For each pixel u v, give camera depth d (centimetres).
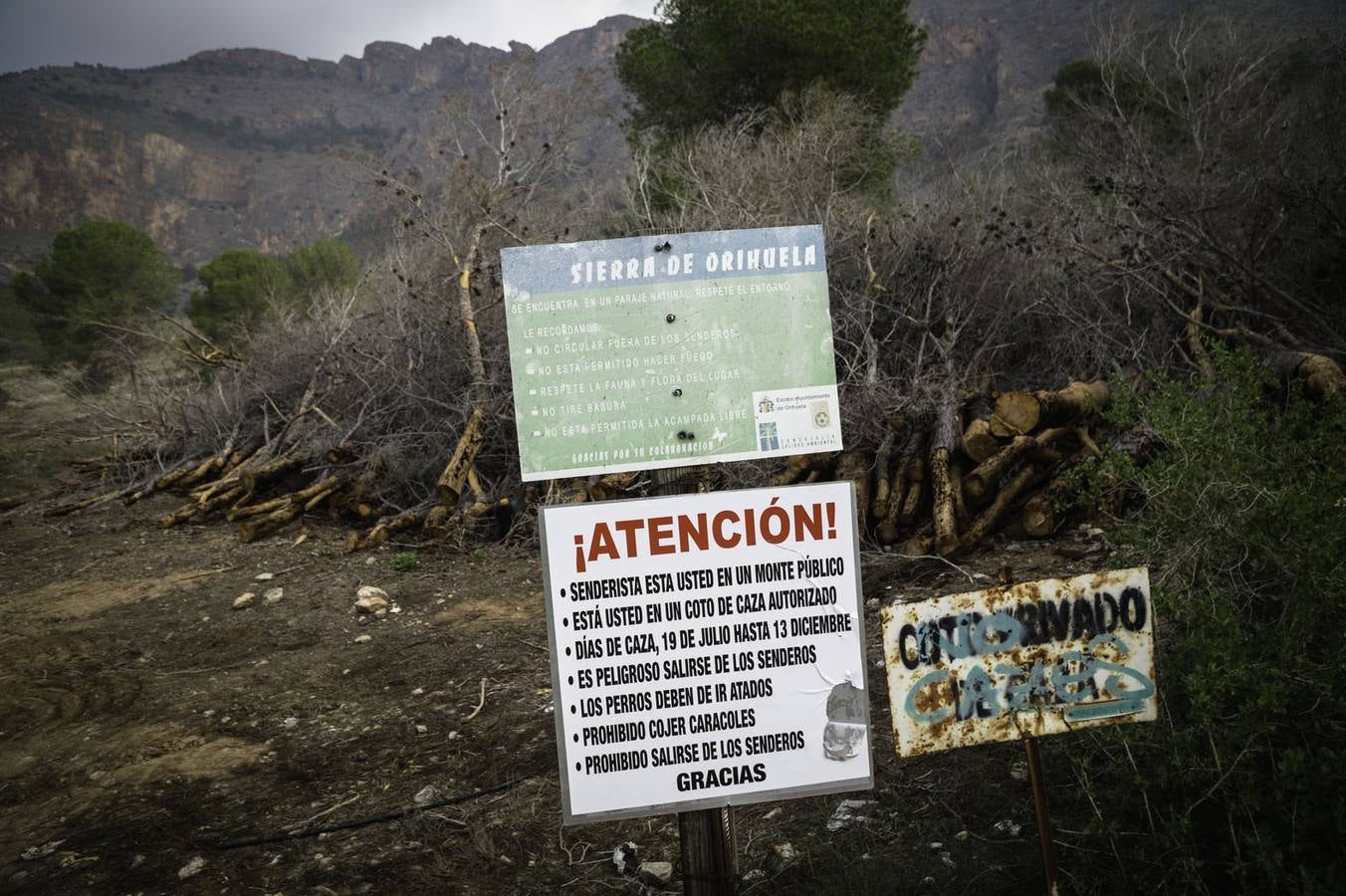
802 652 268
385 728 513
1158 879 274
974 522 671
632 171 1394
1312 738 286
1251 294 888
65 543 1067
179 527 1080
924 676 246
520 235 1241
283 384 1347
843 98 1552
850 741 269
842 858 321
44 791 486
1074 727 251
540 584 746
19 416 2156
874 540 691
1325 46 1124
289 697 575
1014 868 304
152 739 536
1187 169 1107
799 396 264
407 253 1284
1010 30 14188
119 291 3130
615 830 385
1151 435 631
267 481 1118
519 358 257
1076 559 594
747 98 2156
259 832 412
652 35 2292
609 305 259
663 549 263
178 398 1395
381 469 1023
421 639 652
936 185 1192
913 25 2280
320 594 784
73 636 747
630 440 261
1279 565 319
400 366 1136
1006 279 967
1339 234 884
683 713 265
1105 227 1048
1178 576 355
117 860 402
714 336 261
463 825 397
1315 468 354
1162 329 905
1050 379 958
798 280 263
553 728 485
